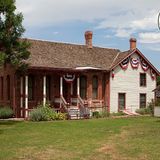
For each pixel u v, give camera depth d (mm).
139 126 30297
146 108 47156
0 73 42312
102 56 48375
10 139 23266
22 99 39719
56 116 37719
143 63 48938
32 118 36375
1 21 30766
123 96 47406
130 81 47875
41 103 40812
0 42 31031
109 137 23922
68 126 30438
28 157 17781
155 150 19219
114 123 33000
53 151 19234
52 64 42250
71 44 47688
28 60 40844
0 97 42531
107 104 46031
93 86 45844
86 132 26438
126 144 21141
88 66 45219
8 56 31453
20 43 31891
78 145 20922
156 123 32875
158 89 47781
